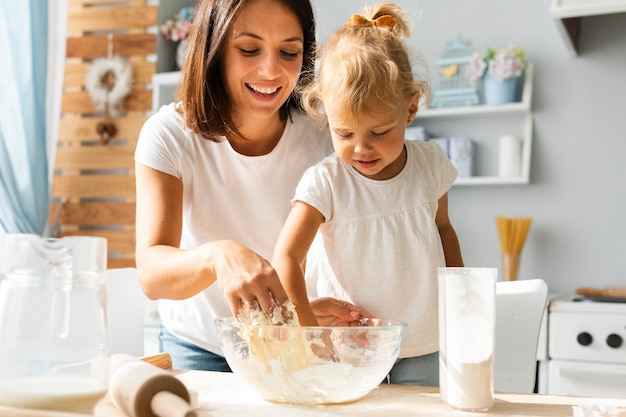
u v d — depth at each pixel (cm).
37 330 70
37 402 69
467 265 313
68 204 369
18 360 70
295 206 127
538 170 305
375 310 127
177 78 331
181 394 74
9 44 320
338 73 123
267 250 148
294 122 149
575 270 300
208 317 148
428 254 128
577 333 248
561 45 305
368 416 78
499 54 298
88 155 370
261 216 146
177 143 139
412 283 127
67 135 374
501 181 298
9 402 69
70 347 71
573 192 301
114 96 362
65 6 373
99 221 365
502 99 300
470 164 305
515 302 157
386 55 124
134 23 364
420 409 81
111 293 195
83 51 372
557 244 302
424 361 130
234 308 92
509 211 309
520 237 291
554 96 304
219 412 78
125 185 363
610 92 298
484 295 81
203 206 144
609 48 298
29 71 327
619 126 296
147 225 130
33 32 327
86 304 72
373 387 86
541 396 90
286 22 129
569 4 248
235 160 143
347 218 128
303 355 81
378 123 121
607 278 295
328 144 154
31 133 330
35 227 335
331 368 82
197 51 134
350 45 127
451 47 314
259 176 144
